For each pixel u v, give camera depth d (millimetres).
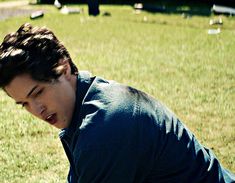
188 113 5230
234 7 16250
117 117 1392
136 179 1461
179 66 7504
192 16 14250
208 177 1542
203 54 8484
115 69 7348
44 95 1366
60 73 1361
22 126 4820
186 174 1495
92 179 1424
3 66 1294
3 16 15531
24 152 4195
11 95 1368
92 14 14867
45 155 4137
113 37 10609
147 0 18469
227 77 6785
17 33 1346
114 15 14742
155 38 10383
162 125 1468
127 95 1471
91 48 9258
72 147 1540
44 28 1391
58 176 3748
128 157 1386
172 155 1464
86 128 1385
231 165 3975
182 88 6191
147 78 6762
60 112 1425
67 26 12422
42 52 1324
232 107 5430
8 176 3760
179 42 9812
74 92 1453
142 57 8281
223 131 4715
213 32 11031
